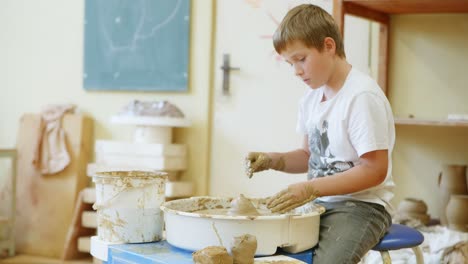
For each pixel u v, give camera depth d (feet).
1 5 12.91
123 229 5.25
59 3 12.36
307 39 5.16
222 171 10.76
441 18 8.87
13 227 11.73
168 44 11.10
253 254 4.50
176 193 10.55
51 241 11.75
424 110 9.03
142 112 10.59
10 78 12.89
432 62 8.95
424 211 8.46
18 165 12.21
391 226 5.82
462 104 8.80
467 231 8.05
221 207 5.82
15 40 12.85
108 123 11.88
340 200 5.68
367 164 5.19
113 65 11.68
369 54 9.32
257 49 10.37
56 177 11.84
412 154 9.09
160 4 11.14
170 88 11.10
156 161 10.53
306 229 5.01
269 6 10.23
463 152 8.79
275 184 10.27
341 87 5.46
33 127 12.14
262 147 10.39
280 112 10.22
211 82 10.81
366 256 7.67
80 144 11.71
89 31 11.89
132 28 11.44
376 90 5.32
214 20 10.75
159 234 5.39
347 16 9.46
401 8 8.52
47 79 12.53
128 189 5.23
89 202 11.21
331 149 5.54
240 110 10.57
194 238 4.78
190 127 10.96
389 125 5.44
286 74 10.14
